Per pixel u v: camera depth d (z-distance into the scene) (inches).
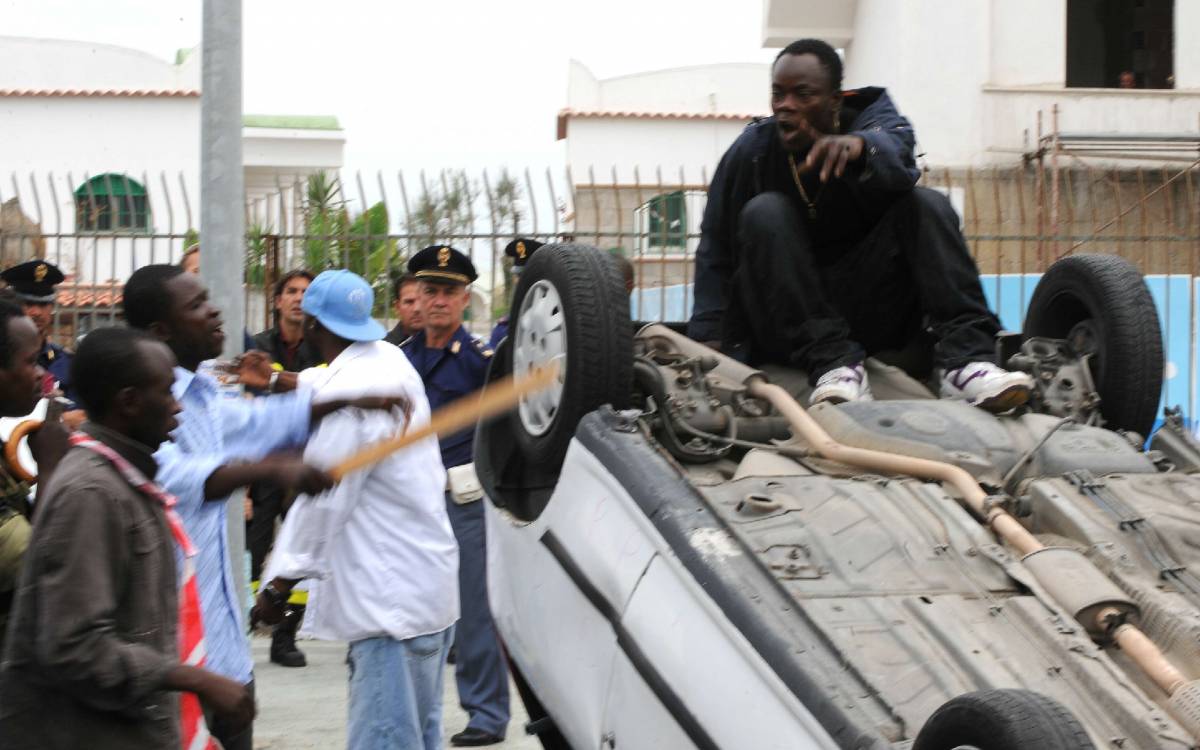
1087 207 737.6
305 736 279.1
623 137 998.4
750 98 1063.0
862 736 132.2
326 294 210.7
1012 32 766.5
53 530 133.8
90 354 141.3
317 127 1107.3
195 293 185.3
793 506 167.5
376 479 202.7
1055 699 139.9
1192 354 544.4
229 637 184.4
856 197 219.6
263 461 169.2
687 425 194.2
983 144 764.0
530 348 209.5
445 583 207.2
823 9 824.9
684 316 466.9
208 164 285.7
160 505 143.4
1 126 1010.1
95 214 455.8
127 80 1067.3
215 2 284.5
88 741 136.3
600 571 174.4
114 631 134.9
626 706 165.5
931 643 146.1
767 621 146.6
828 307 217.3
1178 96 768.9
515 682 211.2
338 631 203.6
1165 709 142.8
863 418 189.5
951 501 169.5
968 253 220.2
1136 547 163.5
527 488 223.6
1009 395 194.5
